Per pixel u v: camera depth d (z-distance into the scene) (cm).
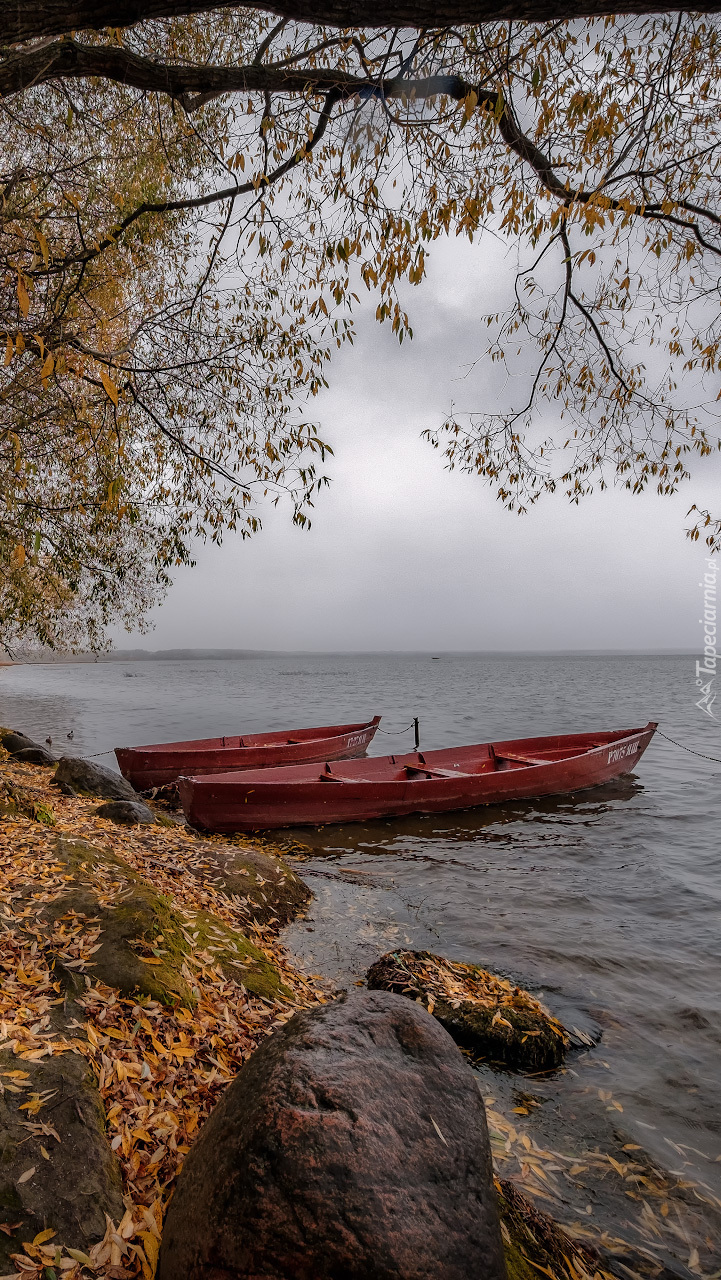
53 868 525
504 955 644
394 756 1404
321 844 1055
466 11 287
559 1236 304
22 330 494
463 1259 208
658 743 2294
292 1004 464
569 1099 429
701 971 618
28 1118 275
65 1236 234
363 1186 206
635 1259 308
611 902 805
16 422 575
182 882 646
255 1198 203
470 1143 235
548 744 1631
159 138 546
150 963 413
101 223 545
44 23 267
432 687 6009
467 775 1260
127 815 830
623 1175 362
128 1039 348
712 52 434
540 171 423
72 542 822
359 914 735
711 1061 476
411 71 372
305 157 416
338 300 440
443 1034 271
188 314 612
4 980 372
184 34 571
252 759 1467
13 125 585
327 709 3497
